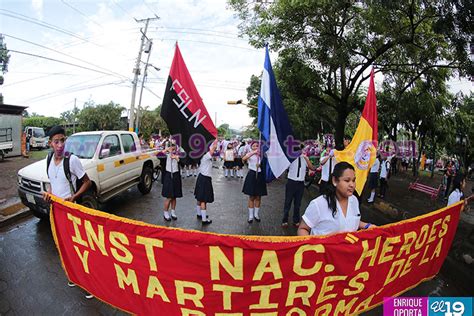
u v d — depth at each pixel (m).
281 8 8.14
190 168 11.87
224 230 5.39
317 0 7.44
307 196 8.99
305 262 1.86
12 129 14.39
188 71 4.18
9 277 3.41
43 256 3.95
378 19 7.69
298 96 10.78
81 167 3.12
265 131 4.05
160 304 1.97
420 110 10.94
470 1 4.91
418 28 8.42
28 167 5.18
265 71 4.01
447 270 3.98
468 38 5.57
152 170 8.20
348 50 8.05
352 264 1.98
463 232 5.20
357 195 3.64
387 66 9.59
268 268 1.82
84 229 2.19
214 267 1.82
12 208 5.76
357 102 11.11
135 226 1.93
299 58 9.26
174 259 1.87
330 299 1.99
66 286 3.26
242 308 1.88
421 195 9.41
